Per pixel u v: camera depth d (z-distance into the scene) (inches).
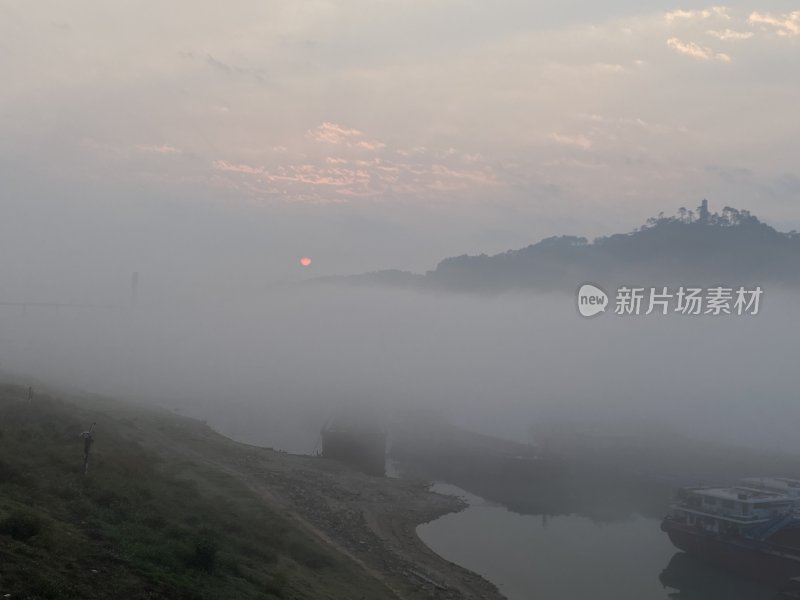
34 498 1207.6
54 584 807.7
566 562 2417.6
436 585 1860.2
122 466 1742.1
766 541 2443.4
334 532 2178.9
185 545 1226.6
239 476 2600.9
